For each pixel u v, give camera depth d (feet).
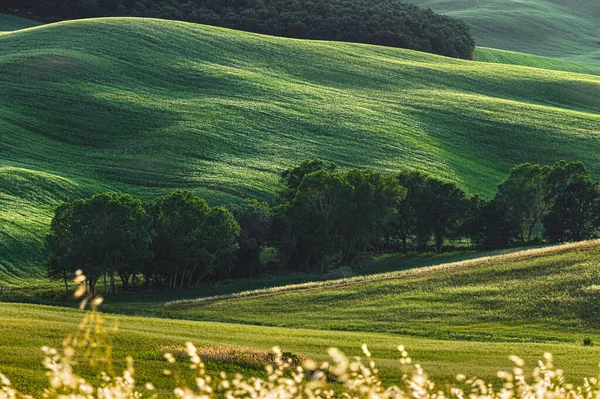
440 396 38.11
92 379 126.21
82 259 389.19
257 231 452.35
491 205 522.88
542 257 344.28
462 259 470.39
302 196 475.31
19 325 175.01
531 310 285.02
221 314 310.65
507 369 172.65
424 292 319.47
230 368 143.95
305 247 469.16
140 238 395.55
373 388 33.91
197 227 419.13
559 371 38.17
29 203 508.94
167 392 123.75
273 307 318.24
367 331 275.39
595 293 290.56
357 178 492.95
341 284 345.92
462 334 263.49
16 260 432.25
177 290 402.93
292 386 32.24
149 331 203.00
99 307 319.47
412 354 194.08
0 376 39.78
